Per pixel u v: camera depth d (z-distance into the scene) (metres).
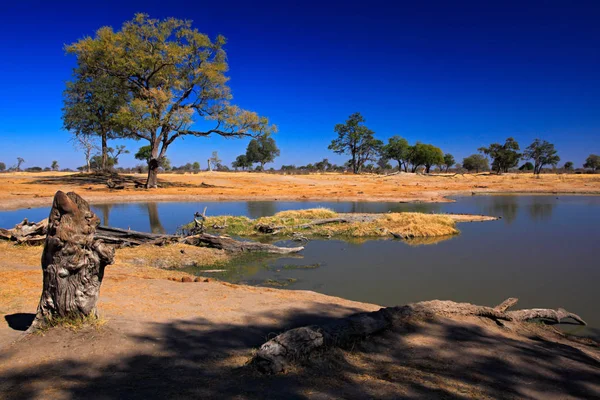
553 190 44.91
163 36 36.28
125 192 36.53
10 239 13.20
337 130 87.62
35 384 3.61
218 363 4.28
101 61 36.53
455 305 6.58
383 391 3.76
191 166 117.38
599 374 4.64
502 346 5.37
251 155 103.25
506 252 14.10
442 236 17.41
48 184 40.81
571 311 8.18
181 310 6.30
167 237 14.32
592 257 13.21
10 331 5.00
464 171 103.25
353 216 22.56
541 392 4.06
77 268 4.78
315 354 4.47
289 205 30.84
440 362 4.66
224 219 20.53
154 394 3.48
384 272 11.41
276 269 11.80
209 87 38.53
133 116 35.28
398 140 87.88
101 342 4.57
